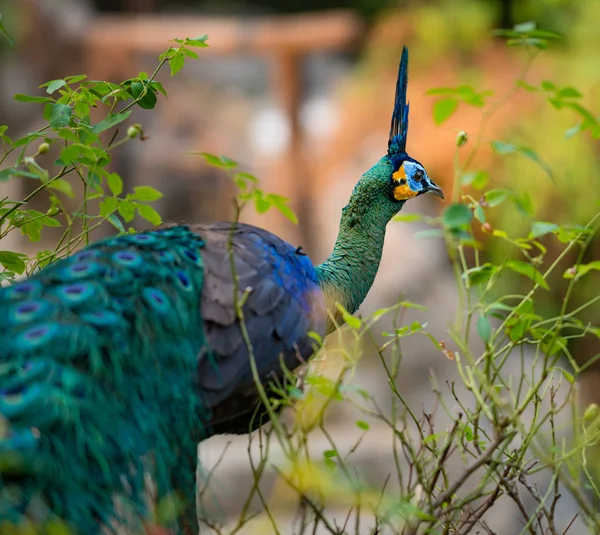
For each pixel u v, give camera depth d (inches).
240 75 935.7
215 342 242.2
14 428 190.9
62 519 189.6
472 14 833.5
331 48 871.7
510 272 724.7
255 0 1183.6
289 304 256.8
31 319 210.2
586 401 745.0
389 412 658.8
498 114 768.3
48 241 839.1
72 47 903.1
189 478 227.8
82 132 262.2
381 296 748.6
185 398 228.7
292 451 217.2
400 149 314.8
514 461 229.5
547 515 238.5
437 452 239.9
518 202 249.8
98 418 202.8
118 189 279.7
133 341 221.5
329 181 861.2
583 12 789.9
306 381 236.2
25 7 897.5
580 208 735.7
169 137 895.7
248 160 893.8
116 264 231.8
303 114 876.0
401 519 246.8
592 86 754.2
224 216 882.1
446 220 224.2
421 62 844.0
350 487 215.8
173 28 890.1
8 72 988.6
